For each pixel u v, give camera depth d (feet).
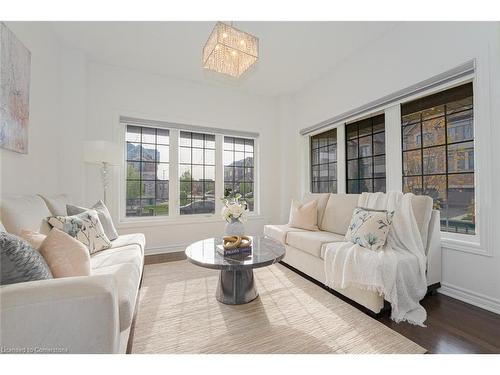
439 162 7.33
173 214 11.77
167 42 8.91
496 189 5.82
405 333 4.88
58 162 8.84
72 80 9.18
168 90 11.55
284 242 9.23
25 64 6.41
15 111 5.91
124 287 4.01
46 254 3.31
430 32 7.22
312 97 12.46
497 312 5.68
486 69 5.99
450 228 7.06
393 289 5.42
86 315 2.60
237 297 6.16
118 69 10.58
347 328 5.07
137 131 11.18
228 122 13.05
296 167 13.84
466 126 6.72
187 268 8.98
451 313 5.67
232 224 7.12
